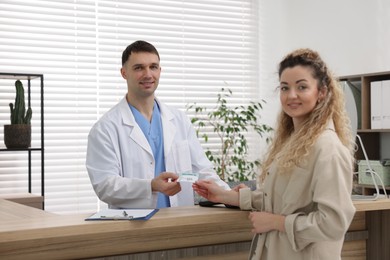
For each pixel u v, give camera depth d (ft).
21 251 5.92
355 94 14.33
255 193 6.38
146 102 8.97
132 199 7.65
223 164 15.56
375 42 14.71
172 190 7.40
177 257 6.72
